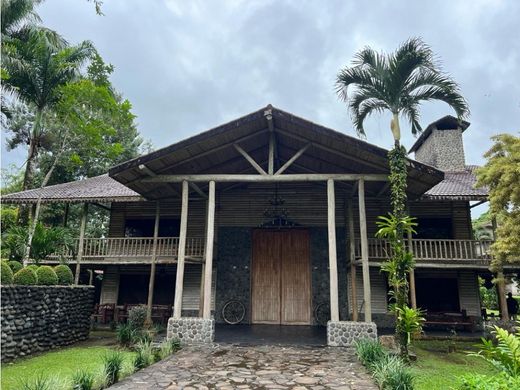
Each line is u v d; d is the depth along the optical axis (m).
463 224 13.87
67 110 15.39
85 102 15.58
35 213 14.59
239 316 13.60
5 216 19.19
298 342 9.63
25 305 8.63
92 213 25.47
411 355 8.00
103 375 5.95
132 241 14.31
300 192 14.45
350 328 9.17
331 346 9.09
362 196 10.06
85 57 16.56
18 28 15.77
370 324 9.16
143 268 15.27
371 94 9.27
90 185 15.76
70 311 10.32
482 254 12.30
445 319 13.21
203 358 7.88
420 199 12.27
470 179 14.94
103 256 13.91
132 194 13.77
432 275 13.90
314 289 13.68
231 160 11.92
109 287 15.23
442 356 8.91
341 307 13.47
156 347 8.80
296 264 13.98
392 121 9.05
